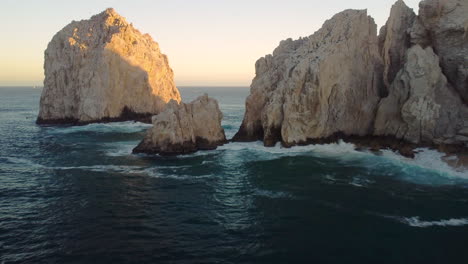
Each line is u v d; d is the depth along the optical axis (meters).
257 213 28.55
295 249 22.81
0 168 42.66
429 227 25.61
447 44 45.56
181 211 29.19
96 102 81.75
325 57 48.66
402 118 44.91
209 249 22.89
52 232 25.23
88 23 93.31
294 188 34.38
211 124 52.97
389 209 28.81
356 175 37.91
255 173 39.75
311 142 50.50
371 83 51.53
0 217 27.72
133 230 25.66
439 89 44.12
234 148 52.12
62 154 50.62
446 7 45.00
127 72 84.69
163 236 24.70
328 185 34.97
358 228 25.58
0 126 81.19
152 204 30.78
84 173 40.47
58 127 79.50
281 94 51.38
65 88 85.75
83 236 24.66
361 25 51.75
